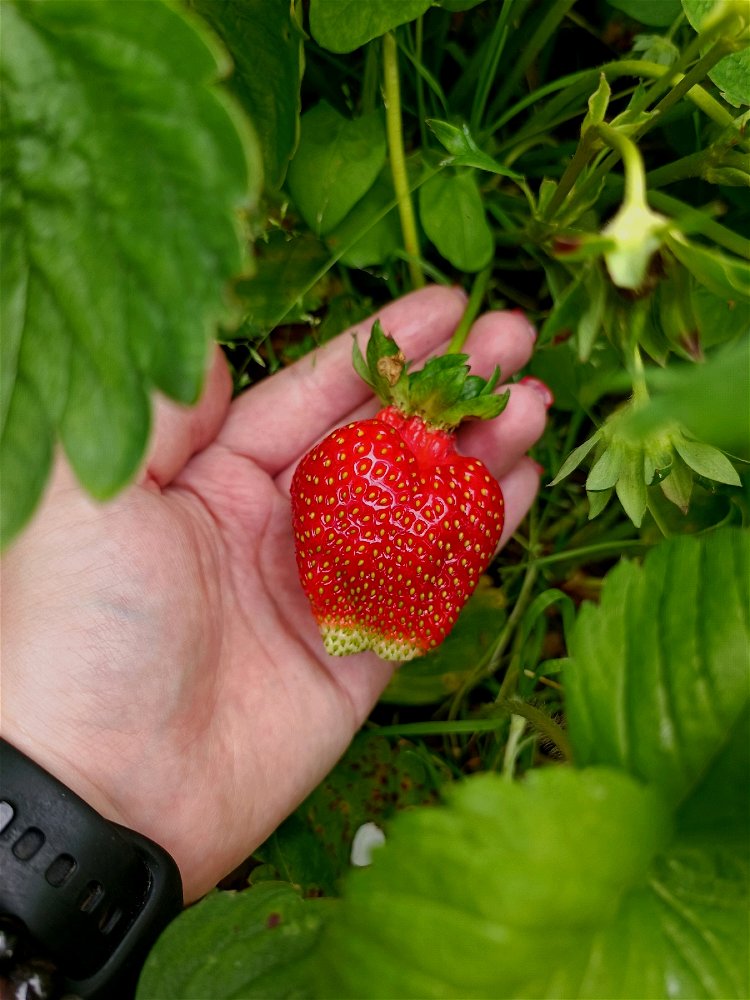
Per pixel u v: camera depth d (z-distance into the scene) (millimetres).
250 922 136
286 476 230
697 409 74
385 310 217
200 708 195
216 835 198
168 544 188
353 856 234
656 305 161
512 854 101
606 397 256
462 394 184
